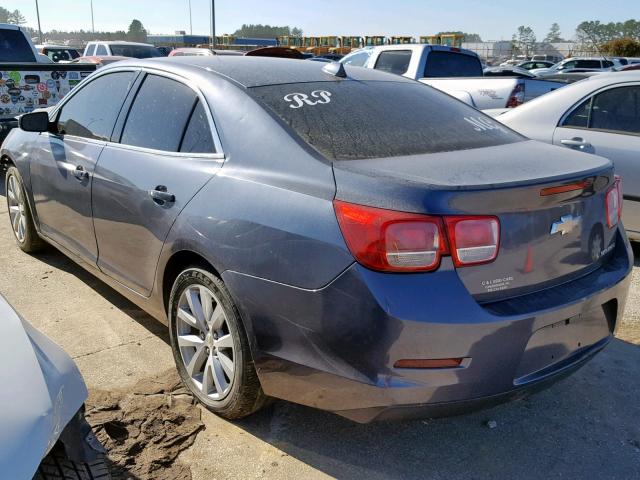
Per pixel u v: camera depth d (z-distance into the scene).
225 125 2.83
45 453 1.53
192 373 2.93
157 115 3.24
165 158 3.05
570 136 5.26
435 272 2.15
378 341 2.13
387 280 2.14
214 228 2.61
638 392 3.18
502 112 6.48
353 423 2.86
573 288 2.47
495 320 2.17
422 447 2.72
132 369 3.25
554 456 2.68
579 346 2.55
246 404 2.67
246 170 2.63
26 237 4.79
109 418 2.79
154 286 3.11
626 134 5.01
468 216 2.16
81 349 3.45
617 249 2.83
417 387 2.16
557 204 2.37
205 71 3.12
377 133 2.73
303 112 2.77
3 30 9.98
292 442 2.71
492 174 2.33
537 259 2.35
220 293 2.63
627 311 4.18
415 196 2.14
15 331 1.81
